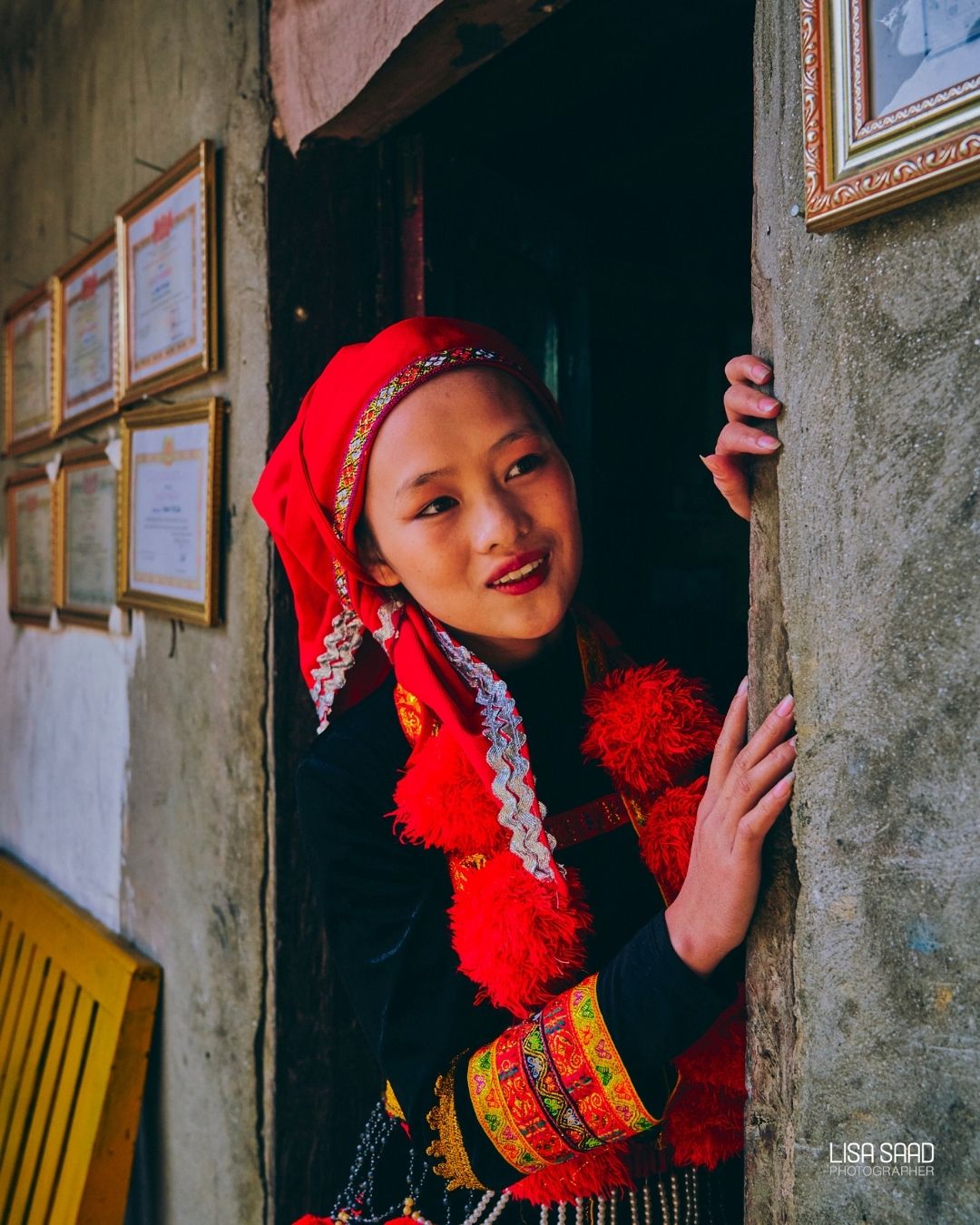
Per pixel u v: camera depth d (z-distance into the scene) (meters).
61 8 2.31
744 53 1.72
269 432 1.46
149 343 1.80
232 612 1.56
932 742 0.59
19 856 2.75
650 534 2.35
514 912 0.83
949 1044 0.58
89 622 2.16
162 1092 1.86
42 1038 2.14
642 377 2.38
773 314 0.68
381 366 0.88
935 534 0.58
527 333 1.76
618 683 0.93
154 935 1.89
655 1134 0.91
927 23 0.54
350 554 0.94
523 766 0.85
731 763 0.73
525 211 1.74
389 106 1.36
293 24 1.42
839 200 0.59
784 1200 0.69
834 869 0.65
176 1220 1.81
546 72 1.68
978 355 0.56
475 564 0.86
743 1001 0.87
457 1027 0.89
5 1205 2.04
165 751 1.83
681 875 0.87
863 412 0.62
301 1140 1.51
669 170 2.08
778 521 0.69
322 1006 1.52
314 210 1.49
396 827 0.96
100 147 2.10
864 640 0.62
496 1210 0.94
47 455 2.52
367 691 1.10
